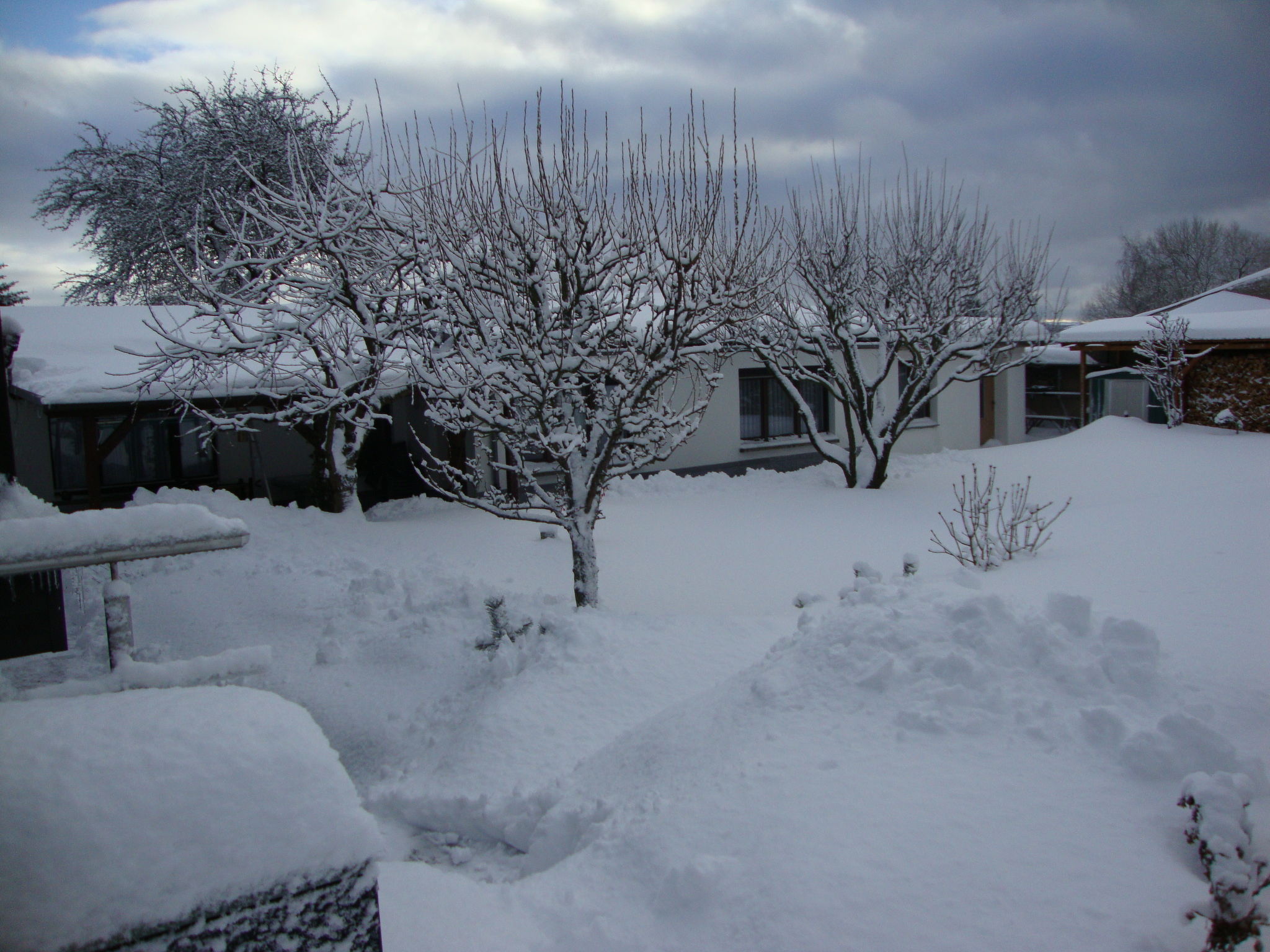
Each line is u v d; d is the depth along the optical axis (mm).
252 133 21234
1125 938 2520
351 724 6320
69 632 8359
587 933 2982
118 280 23469
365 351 12891
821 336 15344
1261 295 23094
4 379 5020
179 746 1946
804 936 2688
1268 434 16344
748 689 4375
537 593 8867
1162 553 7043
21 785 1789
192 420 16766
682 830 3381
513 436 8148
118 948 1670
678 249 7781
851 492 14773
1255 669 4215
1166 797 3109
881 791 3303
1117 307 59188
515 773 4871
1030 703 3719
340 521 13000
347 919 1892
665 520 13211
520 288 8180
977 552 8531
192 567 10633
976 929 2604
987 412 23688
